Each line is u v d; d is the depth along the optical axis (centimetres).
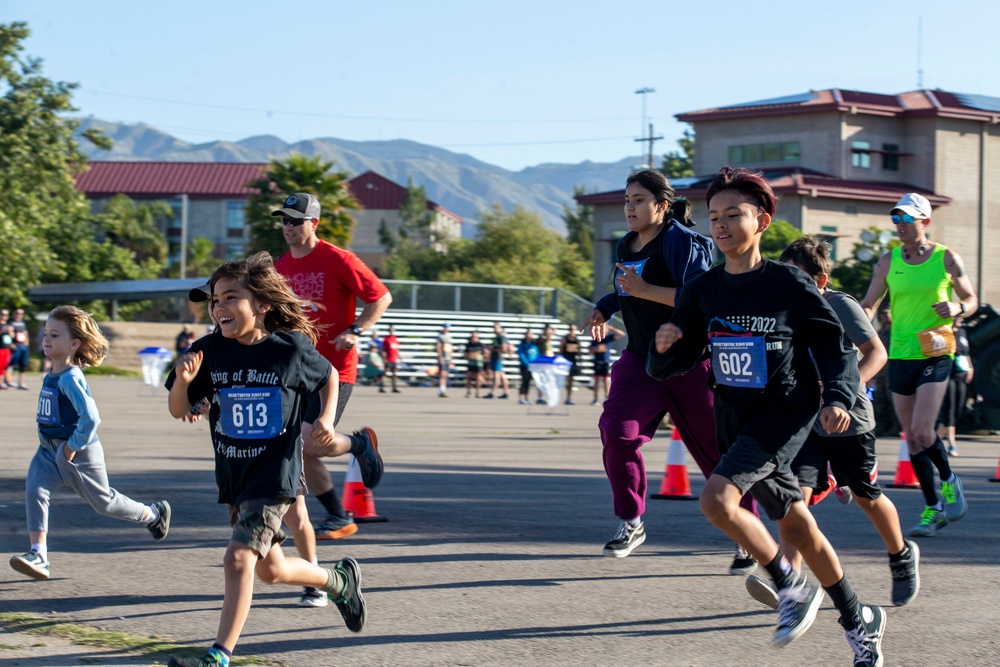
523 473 1191
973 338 1780
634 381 714
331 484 783
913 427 830
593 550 745
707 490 452
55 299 4844
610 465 719
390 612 573
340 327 782
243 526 461
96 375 3831
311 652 498
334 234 4491
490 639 523
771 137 4816
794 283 468
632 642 521
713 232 478
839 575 475
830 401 456
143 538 762
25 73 4294
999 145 4884
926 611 586
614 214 5097
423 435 1703
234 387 480
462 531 812
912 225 838
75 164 4506
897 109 4728
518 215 6662
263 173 4625
